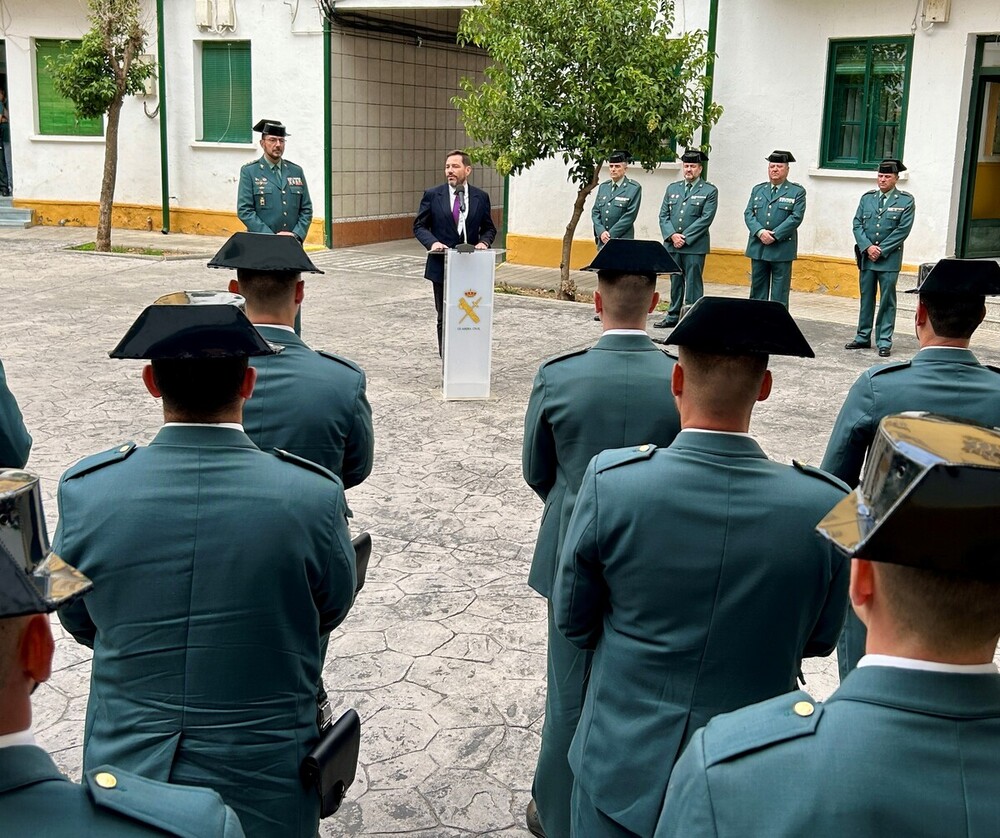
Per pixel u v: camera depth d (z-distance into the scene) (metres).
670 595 2.19
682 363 2.31
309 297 12.66
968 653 1.26
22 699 1.24
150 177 18.56
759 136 14.07
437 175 19.72
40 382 8.39
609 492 2.25
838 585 2.27
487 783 3.50
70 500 2.20
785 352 2.22
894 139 13.29
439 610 4.72
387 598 4.83
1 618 1.15
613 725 2.23
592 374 3.21
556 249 15.73
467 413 7.93
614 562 2.23
